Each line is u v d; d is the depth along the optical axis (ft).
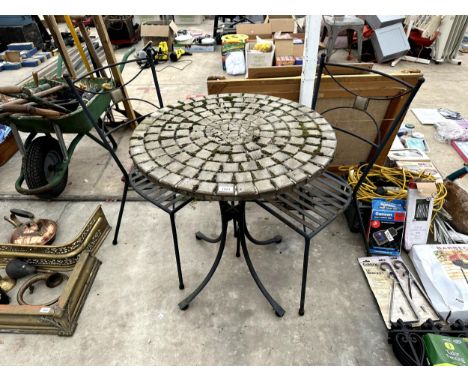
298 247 7.44
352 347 5.56
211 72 16.83
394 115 7.85
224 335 5.78
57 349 5.64
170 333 5.83
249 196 4.10
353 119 8.07
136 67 17.60
